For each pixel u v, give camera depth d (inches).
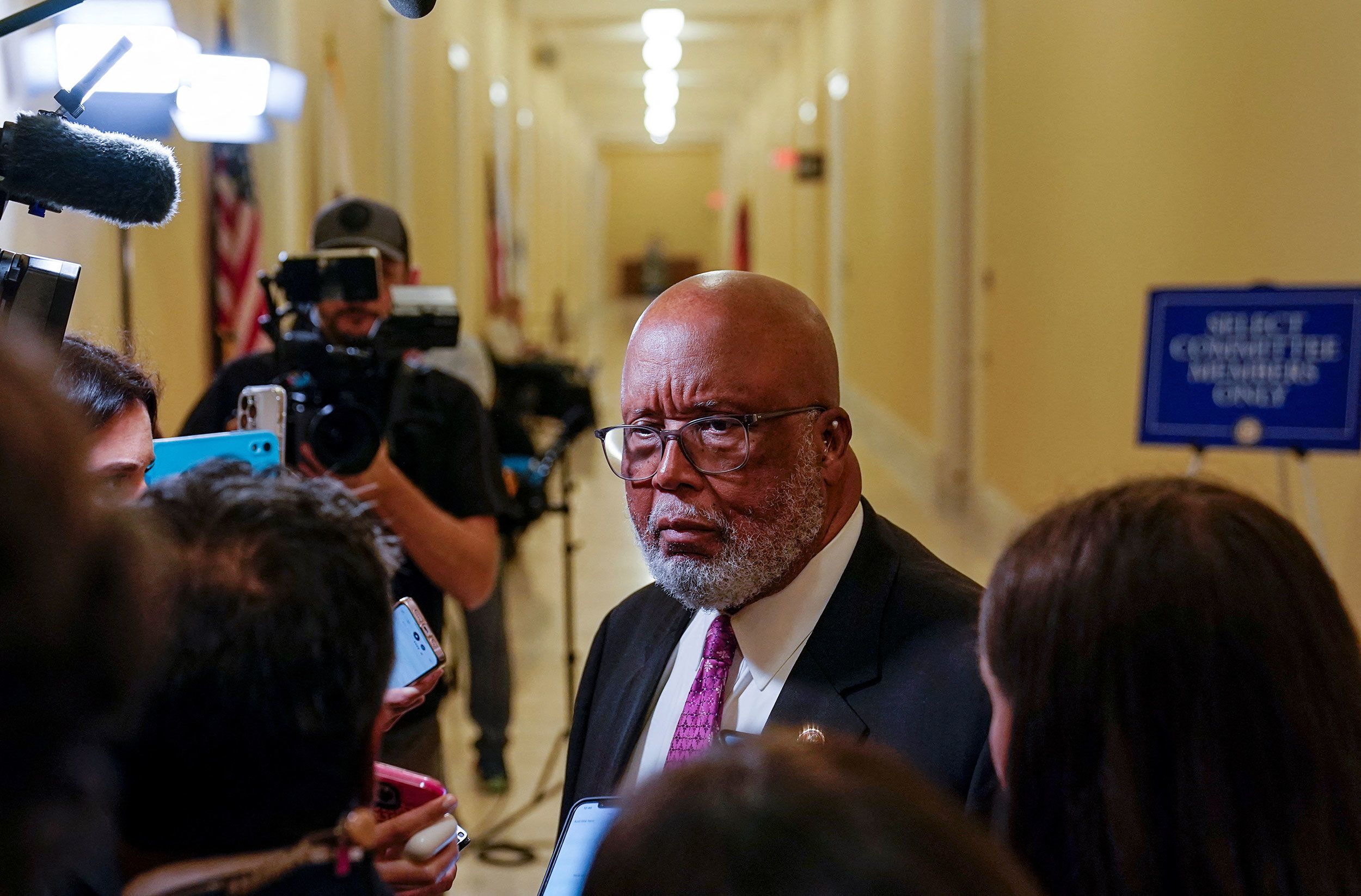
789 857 18.4
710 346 46.9
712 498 46.8
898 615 47.8
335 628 31.4
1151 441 120.1
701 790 19.8
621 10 541.3
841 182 478.0
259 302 162.4
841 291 479.5
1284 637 31.1
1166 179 160.9
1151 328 119.8
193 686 29.8
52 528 19.9
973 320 288.8
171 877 30.7
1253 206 133.4
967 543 259.0
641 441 48.5
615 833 20.1
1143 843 31.3
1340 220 113.5
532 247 606.5
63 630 20.1
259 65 101.9
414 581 85.4
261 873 30.8
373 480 78.7
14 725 20.0
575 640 197.8
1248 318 116.1
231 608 30.2
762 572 46.9
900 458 350.0
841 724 45.4
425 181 325.7
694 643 52.4
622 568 246.4
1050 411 219.3
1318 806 30.9
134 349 58.5
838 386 49.7
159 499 33.2
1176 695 31.2
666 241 1246.3
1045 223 223.8
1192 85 151.6
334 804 32.1
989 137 272.1
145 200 47.9
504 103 491.2
